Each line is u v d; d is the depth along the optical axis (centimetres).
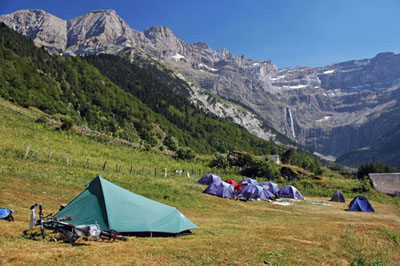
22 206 1321
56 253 805
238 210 2252
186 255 903
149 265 784
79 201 1155
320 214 2434
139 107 13725
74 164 3022
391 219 2533
